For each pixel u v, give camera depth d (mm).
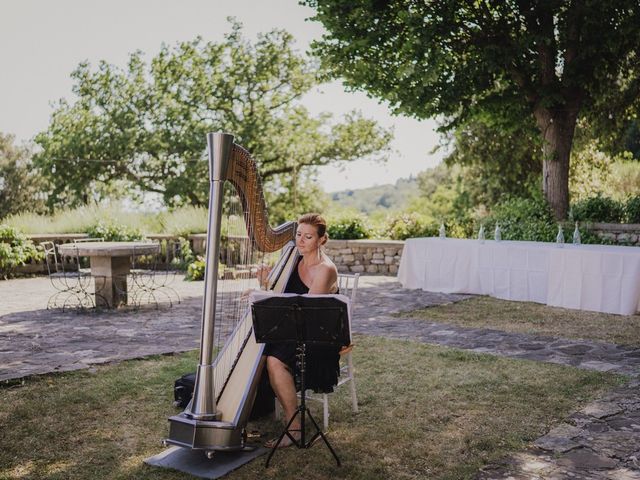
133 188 25672
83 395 4293
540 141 12344
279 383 3445
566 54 12000
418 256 9992
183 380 4047
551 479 2977
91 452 3334
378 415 3938
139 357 5383
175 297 9359
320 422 3820
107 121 25266
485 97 12492
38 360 5281
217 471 3082
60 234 13609
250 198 3291
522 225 12000
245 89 26156
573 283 8031
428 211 37062
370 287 10375
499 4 11773
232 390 3365
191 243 14211
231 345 3855
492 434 3594
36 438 3527
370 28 11570
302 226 3703
